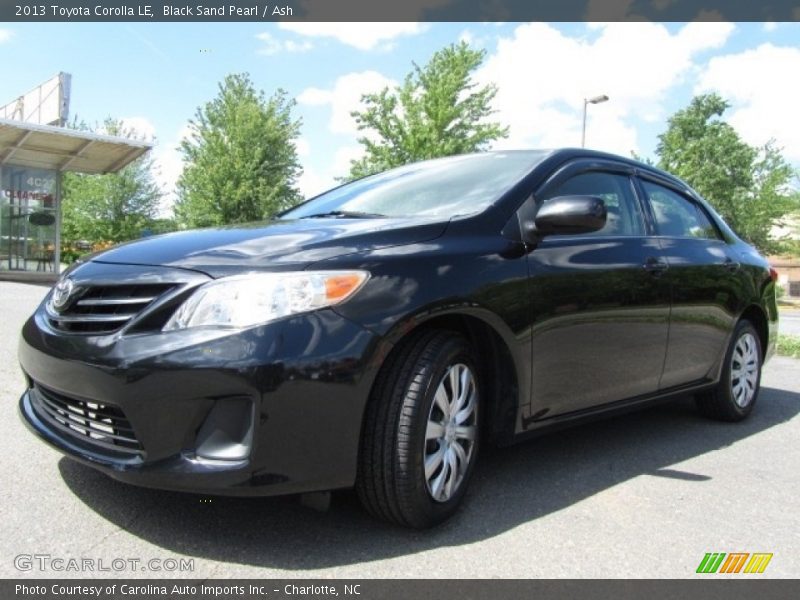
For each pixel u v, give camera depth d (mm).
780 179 41031
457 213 3047
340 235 2570
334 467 2309
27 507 2645
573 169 3498
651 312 3621
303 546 2430
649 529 2744
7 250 17078
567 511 2891
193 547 2387
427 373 2494
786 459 3838
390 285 2436
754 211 41812
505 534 2625
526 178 3246
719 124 45094
